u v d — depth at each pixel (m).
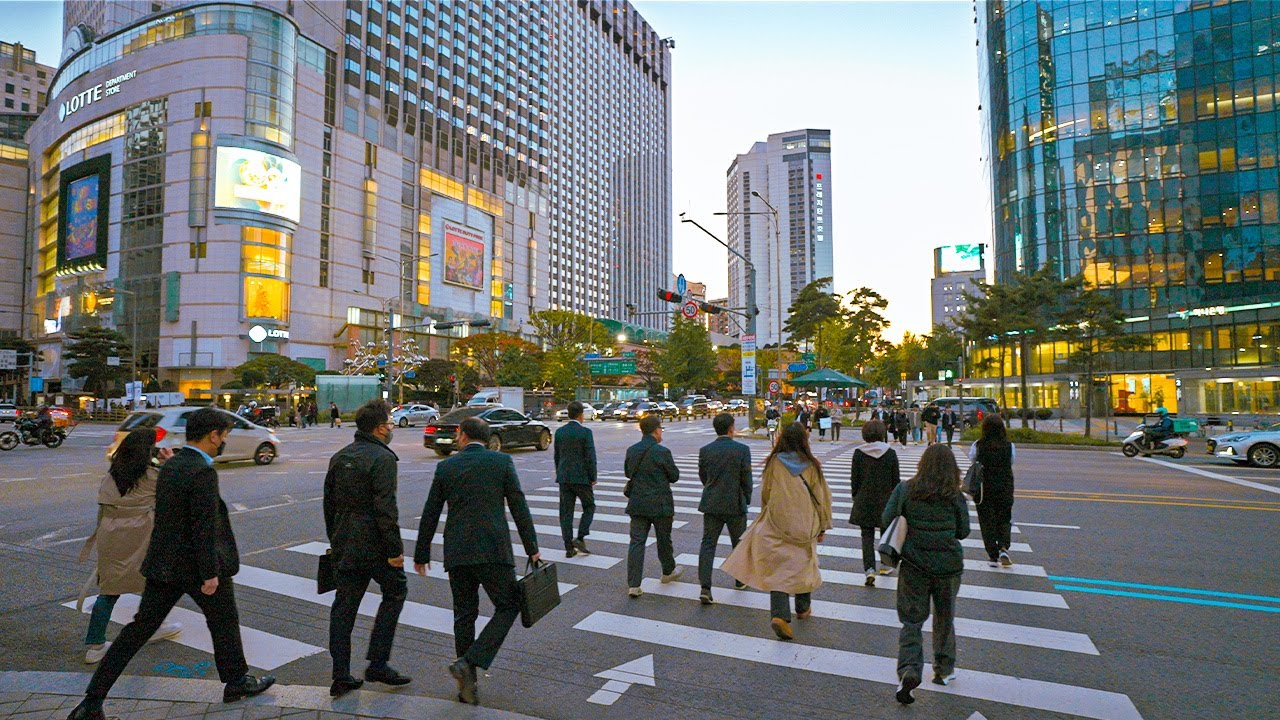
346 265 70.50
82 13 84.19
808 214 180.62
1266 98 44.84
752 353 24.70
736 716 3.70
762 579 4.91
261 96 61.81
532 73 108.12
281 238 63.00
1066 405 49.09
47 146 75.75
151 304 61.12
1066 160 50.69
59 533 8.70
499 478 3.99
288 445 25.22
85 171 66.62
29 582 6.40
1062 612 5.46
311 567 6.96
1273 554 7.42
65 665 4.41
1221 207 45.69
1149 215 47.81
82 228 66.50
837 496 12.02
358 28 74.19
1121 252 48.41
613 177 159.12
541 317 70.62
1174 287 46.69
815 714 3.72
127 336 61.56
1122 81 49.28
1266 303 41.94
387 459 3.99
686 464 17.45
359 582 3.96
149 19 64.00
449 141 87.69
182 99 61.28
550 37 137.88
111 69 66.06
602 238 153.38
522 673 4.28
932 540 3.94
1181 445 19.98
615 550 7.80
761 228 180.38
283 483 13.59
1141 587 6.15
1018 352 52.25
